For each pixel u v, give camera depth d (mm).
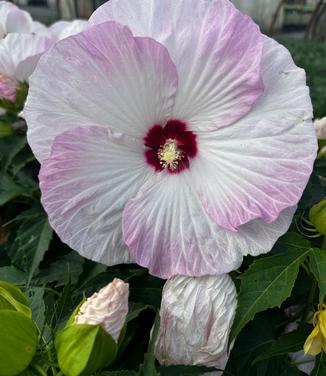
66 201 257
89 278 293
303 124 248
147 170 276
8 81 384
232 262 263
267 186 252
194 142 276
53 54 250
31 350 226
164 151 272
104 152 262
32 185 383
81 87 253
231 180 261
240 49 247
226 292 260
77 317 223
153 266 267
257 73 244
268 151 252
